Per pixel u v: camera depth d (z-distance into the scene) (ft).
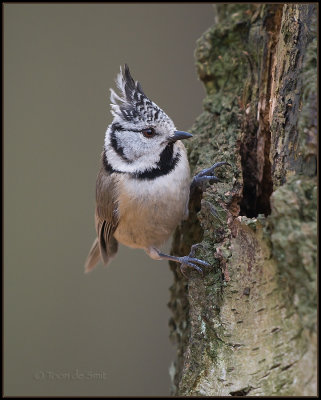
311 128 16.66
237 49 25.73
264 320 17.39
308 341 15.58
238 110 24.27
